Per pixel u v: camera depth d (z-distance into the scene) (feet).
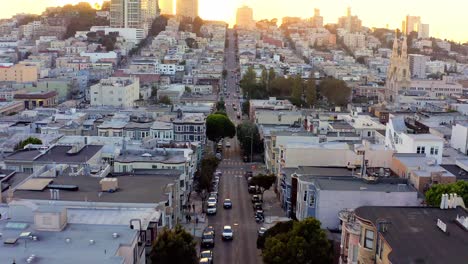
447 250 194.29
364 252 229.45
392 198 334.44
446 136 628.28
